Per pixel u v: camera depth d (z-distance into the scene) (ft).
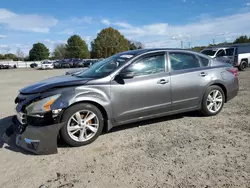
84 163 10.06
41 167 9.87
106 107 12.22
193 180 8.42
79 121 11.66
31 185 8.58
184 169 9.21
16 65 182.70
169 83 13.97
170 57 14.48
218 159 9.90
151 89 13.39
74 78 13.28
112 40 241.14
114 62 13.75
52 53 300.20
